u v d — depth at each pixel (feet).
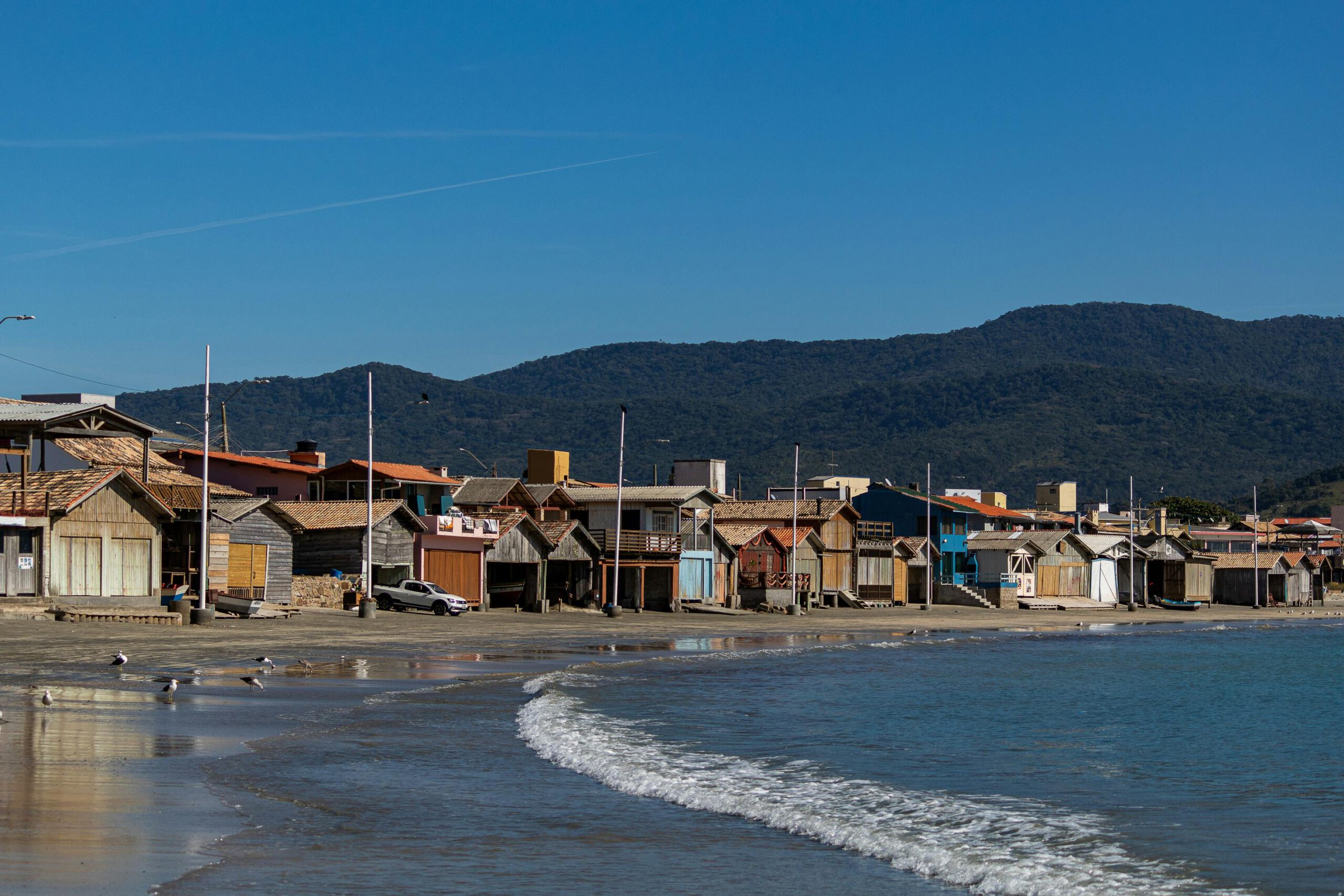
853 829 66.95
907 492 458.09
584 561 306.35
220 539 217.56
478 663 165.78
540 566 293.23
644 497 323.37
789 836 66.44
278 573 232.73
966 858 60.90
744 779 84.07
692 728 111.55
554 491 319.88
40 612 177.47
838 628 295.89
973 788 84.74
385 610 251.19
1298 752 110.32
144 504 199.31
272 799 69.05
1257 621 434.30
